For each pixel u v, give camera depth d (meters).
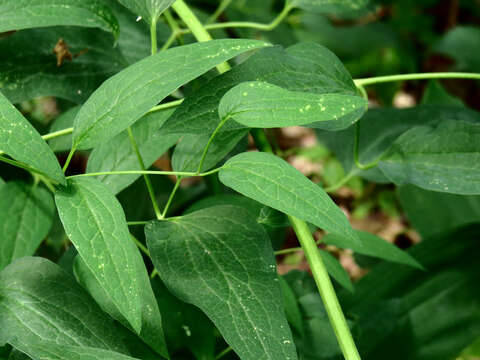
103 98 0.56
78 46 0.74
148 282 0.59
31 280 0.59
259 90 0.55
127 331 0.65
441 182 0.66
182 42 0.77
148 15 0.64
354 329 0.77
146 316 0.59
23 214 0.68
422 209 1.11
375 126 0.84
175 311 0.66
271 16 1.12
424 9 2.43
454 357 0.82
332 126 0.64
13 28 0.62
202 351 0.66
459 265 0.88
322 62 0.64
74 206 0.54
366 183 1.95
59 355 0.53
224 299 0.58
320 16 1.50
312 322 0.73
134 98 0.56
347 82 0.64
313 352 0.72
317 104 0.54
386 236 1.88
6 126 0.54
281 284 0.70
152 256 0.59
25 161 0.53
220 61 0.56
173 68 0.56
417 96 2.31
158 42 0.78
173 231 0.60
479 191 0.65
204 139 0.65
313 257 0.63
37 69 0.72
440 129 0.67
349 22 2.12
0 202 0.68
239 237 0.60
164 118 0.68
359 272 1.57
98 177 0.67
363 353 0.82
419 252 0.91
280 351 0.56
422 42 2.31
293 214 0.53
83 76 0.74
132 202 0.85
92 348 0.54
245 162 0.55
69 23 0.63
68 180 0.55
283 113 0.54
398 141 0.68
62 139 0.71
